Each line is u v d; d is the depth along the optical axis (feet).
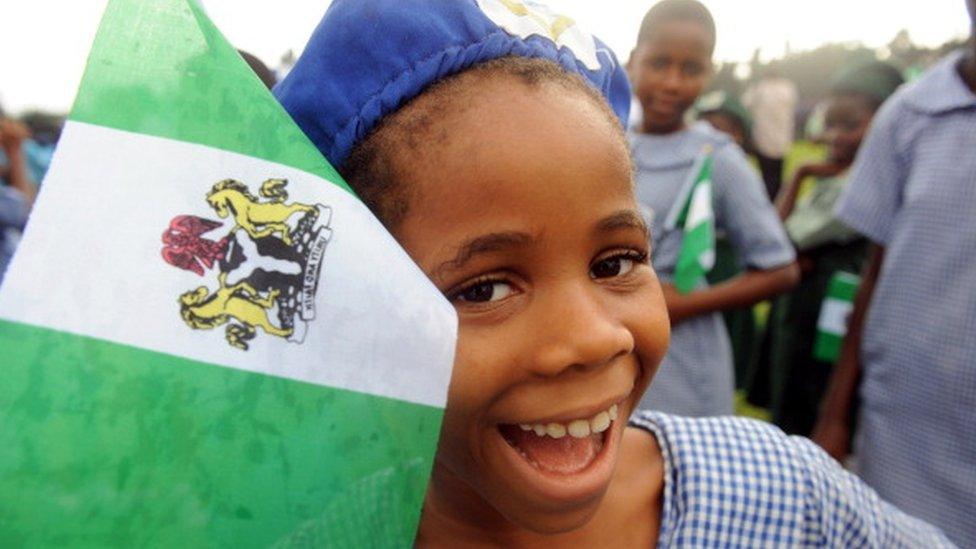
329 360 2.07
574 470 2.62
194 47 2.10
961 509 6.79
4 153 14.40
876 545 3.41
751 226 8.17
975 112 6.74
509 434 2.64
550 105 2.43
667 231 8.06
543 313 2.43
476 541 3.17
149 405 1.90
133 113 2.03
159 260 1.98
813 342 11.69
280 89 3.01
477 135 2.39
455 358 2.45
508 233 2.37
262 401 2.00
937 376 6.84
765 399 14.06
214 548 1.92
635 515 3.34
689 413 8.09
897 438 7.22
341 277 2.12
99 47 2.04
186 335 1.96
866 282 8.14
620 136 2.63
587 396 2.51
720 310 8.05
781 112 24.85
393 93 2.63
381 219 2.60
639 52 8.58
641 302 2.71
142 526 1.86
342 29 2.72
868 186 7.63
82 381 1.86
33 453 1.80
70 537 1.80
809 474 3.38
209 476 1.93
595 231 2.45
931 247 6.87
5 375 1.82
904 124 7.28
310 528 2.01
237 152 2.11
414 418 2.14
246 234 2.07
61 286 1.90
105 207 1.97
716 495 3.30
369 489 2.08
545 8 3.03
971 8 6.82
